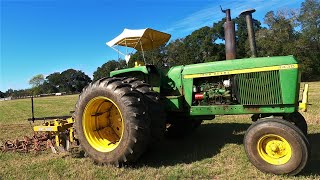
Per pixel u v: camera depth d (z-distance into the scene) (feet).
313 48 176.14
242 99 19.08
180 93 21.36
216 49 146.72
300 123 20.56
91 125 20.35
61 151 22.61
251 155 16.89
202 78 20.77
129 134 18.12
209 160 19.30
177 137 25.12
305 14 188.14
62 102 108.17
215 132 26.89
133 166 18.99
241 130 26.96
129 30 23.89
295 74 17.70
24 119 52.54
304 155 15.55
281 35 185.88
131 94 18.44
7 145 25.03
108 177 17.40
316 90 75.97
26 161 21.47
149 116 18.71
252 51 20.26
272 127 16.17
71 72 366.43
